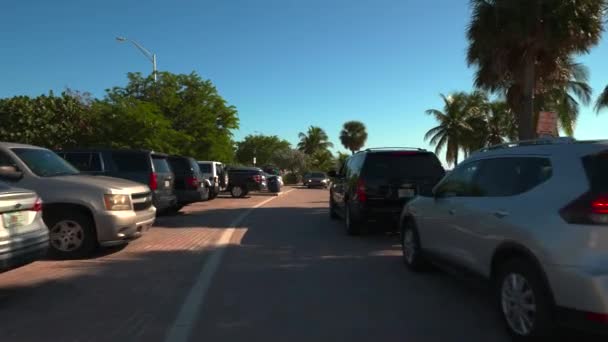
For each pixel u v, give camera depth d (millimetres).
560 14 16562
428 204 7105
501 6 16922
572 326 4078
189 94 32219
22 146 9172
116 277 7445
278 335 5055
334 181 14742
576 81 25047
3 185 6477
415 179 10555
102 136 23125
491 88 19500
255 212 17969
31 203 6547
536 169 4852
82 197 8578
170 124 25922
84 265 8250
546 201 4465
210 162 23344
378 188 10484
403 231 8258
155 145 23562
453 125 47906
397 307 5992
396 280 7320
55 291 6652
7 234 6008
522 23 16609
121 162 12477
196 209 19266
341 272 7848
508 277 4855
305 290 6762
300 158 69000
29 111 22672
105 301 6211
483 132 45031
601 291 3871
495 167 5590
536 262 4371
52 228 8672
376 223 10609
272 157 69812
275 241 10938
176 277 7465
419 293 6609
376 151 10828
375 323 5414
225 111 33219
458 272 6148
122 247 10023
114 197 8766
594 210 4023
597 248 3980
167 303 6137
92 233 8734
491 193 5477
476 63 18922
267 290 6754
